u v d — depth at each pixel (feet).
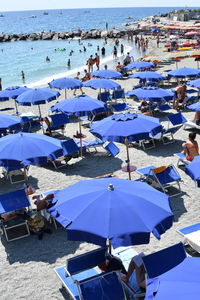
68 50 204.03
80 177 36.37
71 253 24.35
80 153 43.06
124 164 38.99
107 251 21.70
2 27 543.80
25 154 26.04
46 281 21.71
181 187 32.78
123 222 16.60
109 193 17.98
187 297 10.93
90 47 215.10
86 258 18.90
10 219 26.30
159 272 17.61
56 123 49.16
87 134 50.21
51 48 220.43
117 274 18.48
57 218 17.62
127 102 68.95
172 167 32.07
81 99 38.93
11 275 22.45
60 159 40.16
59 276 20.57
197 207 29.27
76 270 18.74
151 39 216.54
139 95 46.83
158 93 46.78
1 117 36.68
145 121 29.07
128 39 241.96
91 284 17.38
